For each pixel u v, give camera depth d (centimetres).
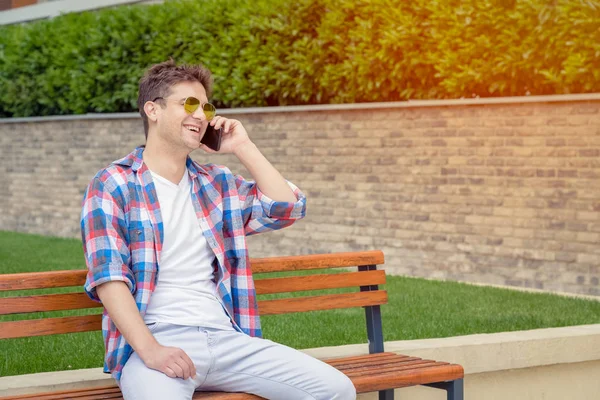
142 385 388
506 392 591
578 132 998
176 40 1409
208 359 415
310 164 1242
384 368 474
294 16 1248
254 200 465
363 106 1169
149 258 415
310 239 1248
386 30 1144
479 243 1078
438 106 1108
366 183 1185
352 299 515
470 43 1070
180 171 436
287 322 747
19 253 1262
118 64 1514
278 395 422
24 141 1714
